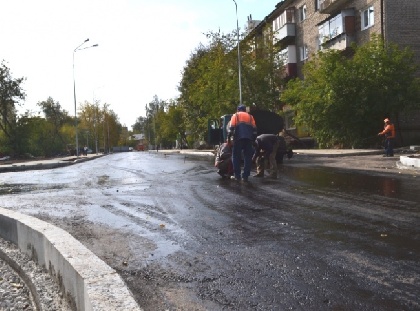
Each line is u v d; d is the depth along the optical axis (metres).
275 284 3.78
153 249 5.15
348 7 32.88
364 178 11.25
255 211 7.14
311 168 15.47
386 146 19.52
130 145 152.12
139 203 8.59
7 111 48.66
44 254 4.98
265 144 12.38
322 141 30.69
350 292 3.50
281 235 5.43
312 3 39.47
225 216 6.85
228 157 13.00
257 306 3.34
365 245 4.78
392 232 5.27
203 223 6.41
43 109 78.12
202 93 40.94
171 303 3.52
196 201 8.52
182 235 5.75
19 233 5.91
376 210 6.67
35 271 4.99
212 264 4.45
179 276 4.16
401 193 8.27
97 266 3.82
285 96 30.98
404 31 28.83
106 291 3.22
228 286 3.81
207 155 33.28
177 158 31.16
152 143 132.38
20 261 5.43
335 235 5.28
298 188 9.73
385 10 28.67
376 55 26.59
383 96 26.17
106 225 6.62
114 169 20.98
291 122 41.25
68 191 11.34
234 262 4.46
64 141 62.16
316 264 4.23
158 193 9.99
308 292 3.55
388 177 11.27
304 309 3.23
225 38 39.75
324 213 6.66
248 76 38.94
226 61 39.09
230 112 39.50
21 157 49.53
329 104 26.97
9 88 46.75
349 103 27.22
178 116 69.75
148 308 3.45
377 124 27.39
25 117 49.03
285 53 42.91
